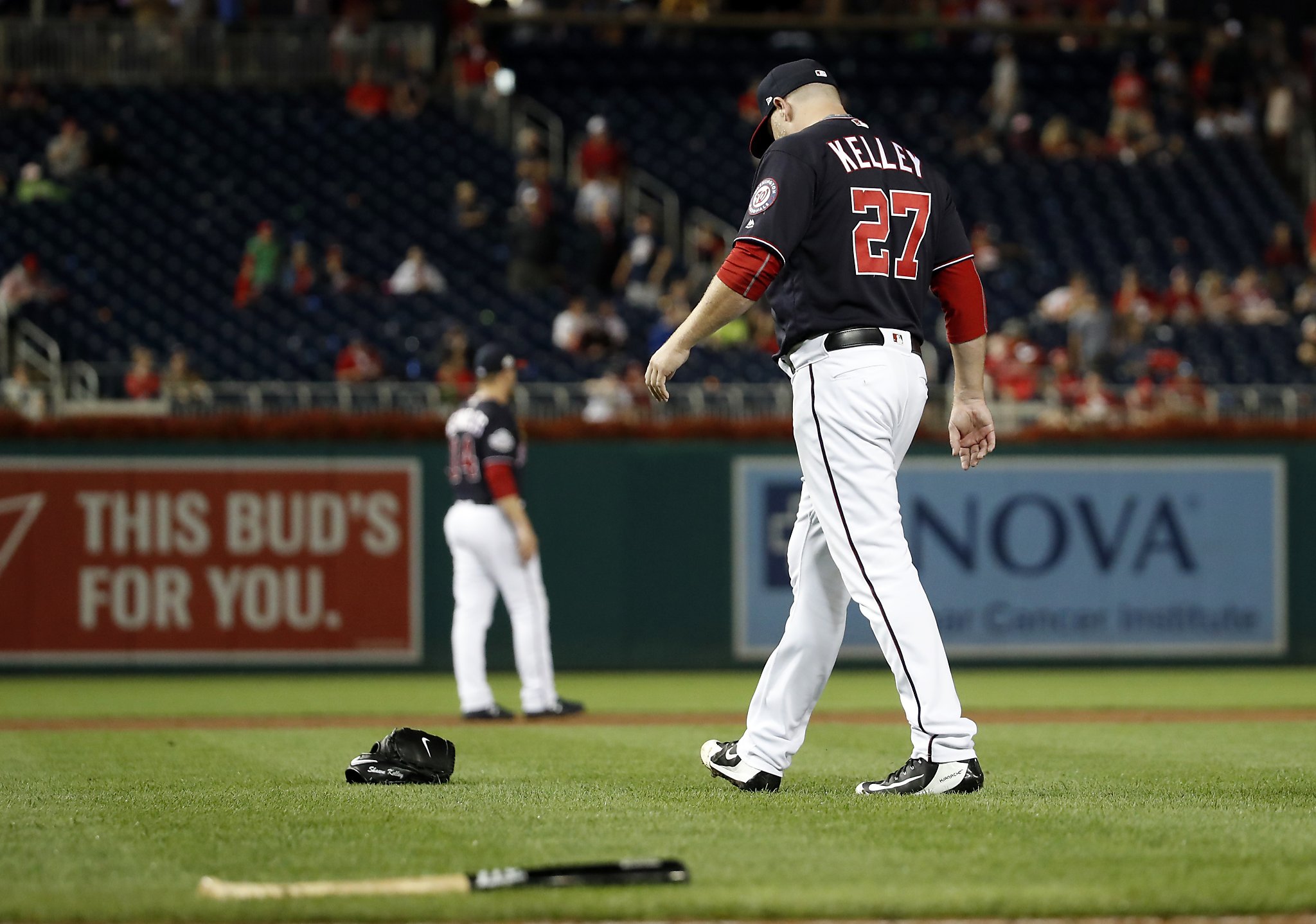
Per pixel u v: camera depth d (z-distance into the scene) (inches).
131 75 2775.6
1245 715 1170.0
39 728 1104.2
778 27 3157.0
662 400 616.4
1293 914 409.1
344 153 2610.7
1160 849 490.9
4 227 2351.1
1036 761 808.9
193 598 1571.1
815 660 641.6
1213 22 3189.0
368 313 2219.5
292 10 2871.6
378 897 421.7
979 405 657.6
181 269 2306.8
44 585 1560.0
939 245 645.9
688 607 1624.0
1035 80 3058.6
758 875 452.4
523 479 1611.7
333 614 1579.7
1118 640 1647.4
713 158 2731.3
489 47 3006.9
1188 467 1651.1
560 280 2349.9
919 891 425.1
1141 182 2753.4
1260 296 2400.3
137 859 486.9
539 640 1167.6
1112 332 2160.4
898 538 616.7
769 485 1627.7
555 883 432.5
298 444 1578.5
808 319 619.8
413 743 698.2
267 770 783.1
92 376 1927.9
